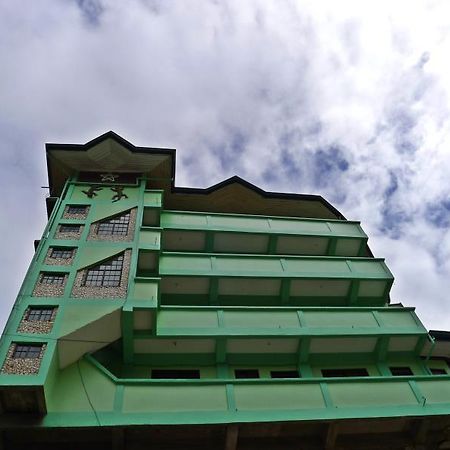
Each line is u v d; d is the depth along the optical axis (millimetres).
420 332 20391
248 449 15969
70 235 21078
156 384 16031
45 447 15164
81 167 26219
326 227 26984
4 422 14391
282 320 19859
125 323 17562
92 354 17125
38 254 19641
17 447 15008
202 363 19188
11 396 14383
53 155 25469
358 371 20141
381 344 20312
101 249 20344
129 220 22500
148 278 19016
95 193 24250
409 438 17109
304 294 23438
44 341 15977
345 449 16562
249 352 19547
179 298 22312
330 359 20203
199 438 15922
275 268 23141
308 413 15953
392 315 21062
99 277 19047
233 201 28672
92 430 15023
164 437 15703
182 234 24828
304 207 29359
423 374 20344
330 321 20203
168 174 26891
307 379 16969
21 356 15414
